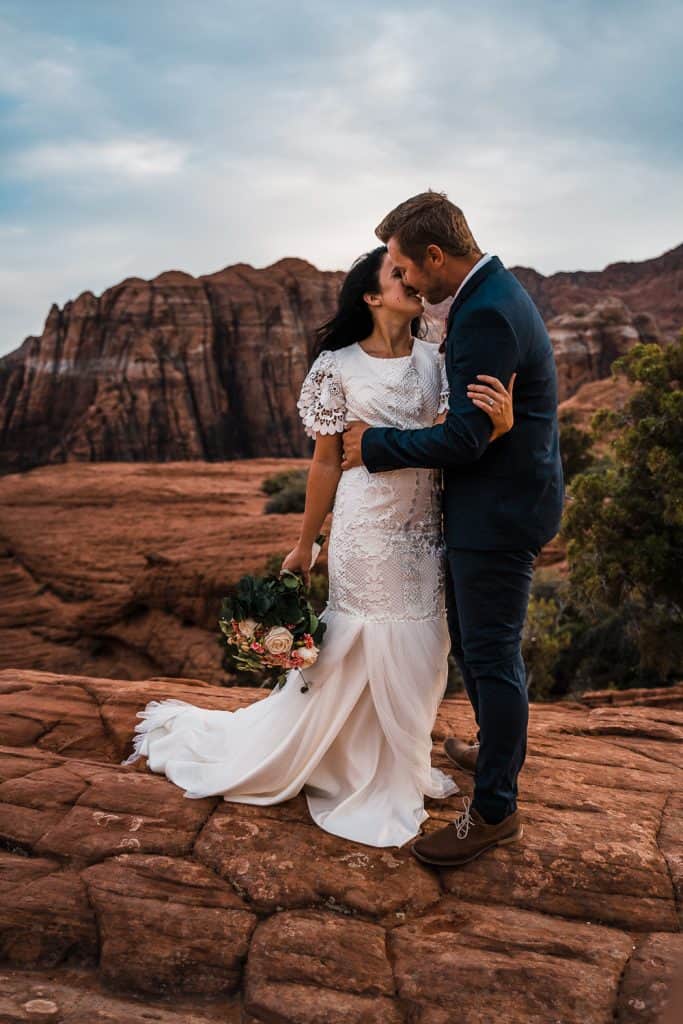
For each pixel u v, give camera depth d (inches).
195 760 142.7
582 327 3661.4
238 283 5128.0
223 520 1619.1
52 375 4776.1
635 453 520.7
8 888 115.5
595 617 626.2
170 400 4564.5
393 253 113.8
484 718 117.6
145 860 120.6
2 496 2037.4
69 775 143.3
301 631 123.3
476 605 115.5
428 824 131.1
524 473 111.8
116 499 1915.6
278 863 119.8
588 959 104.4
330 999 99.3
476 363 107.3
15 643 1243.8
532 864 121.8
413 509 124.7
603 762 157.1
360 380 123.0
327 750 131.2
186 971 104.8
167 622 1068.5
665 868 121.6
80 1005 99.7
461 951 105.6
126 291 4859.7
